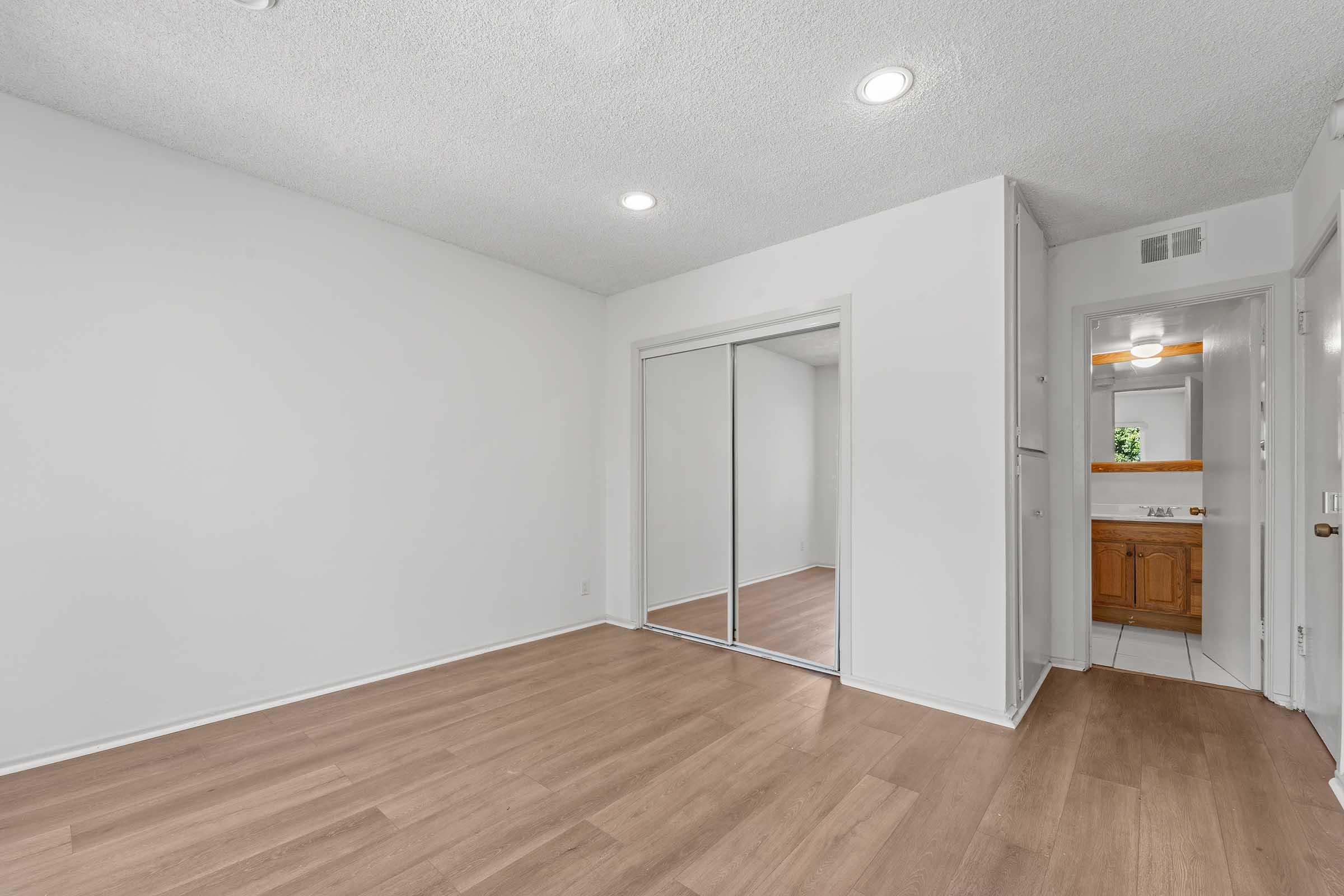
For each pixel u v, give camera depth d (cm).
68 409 228
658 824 186
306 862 167
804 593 362
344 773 217
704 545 396
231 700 266
